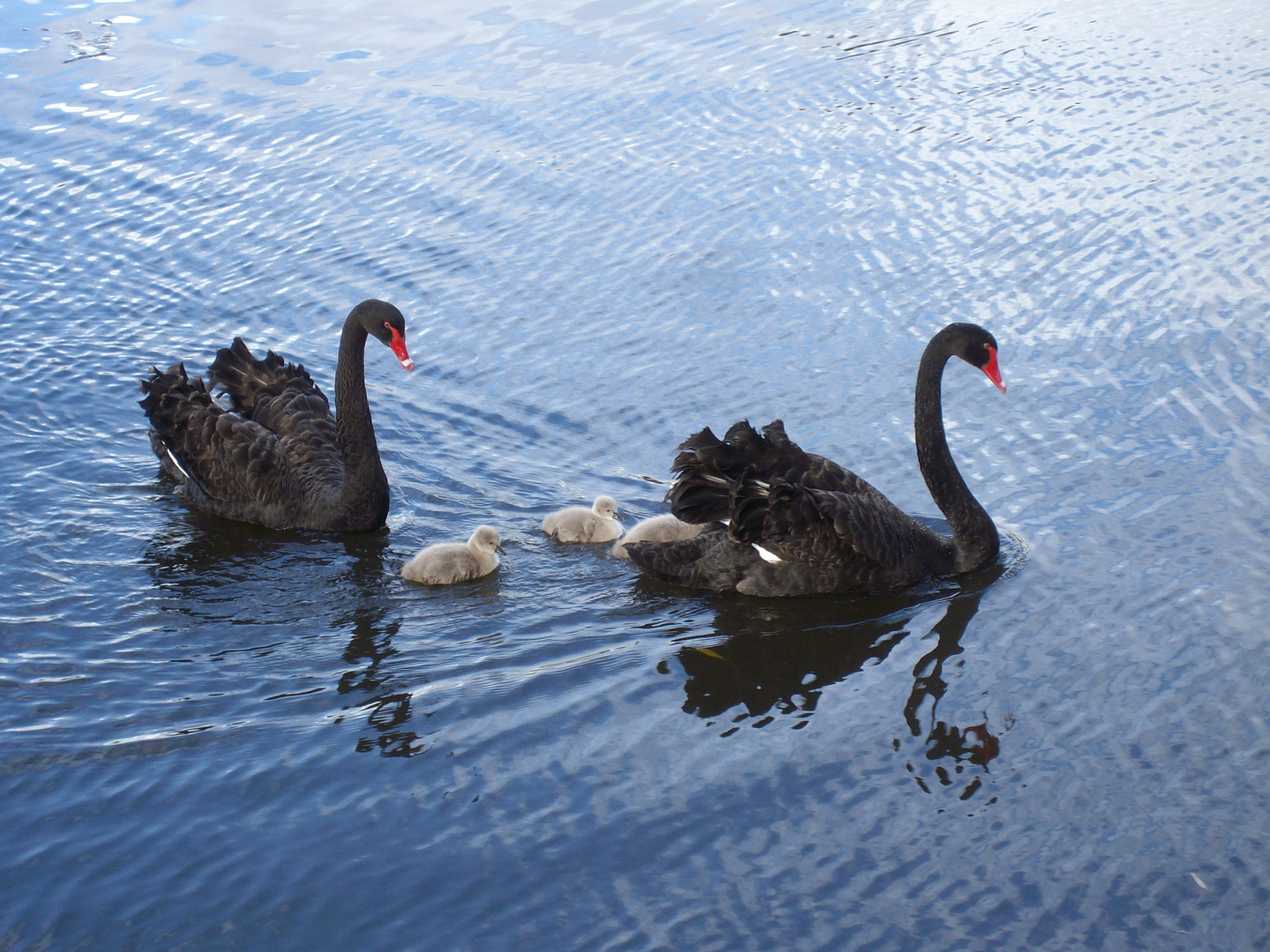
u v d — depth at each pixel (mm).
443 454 11219
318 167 17172
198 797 6750
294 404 10586
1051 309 12984
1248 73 18125
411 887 6121
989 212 14992
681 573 9047
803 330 13000
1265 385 11359
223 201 16578
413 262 14914
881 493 9688
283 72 20109
